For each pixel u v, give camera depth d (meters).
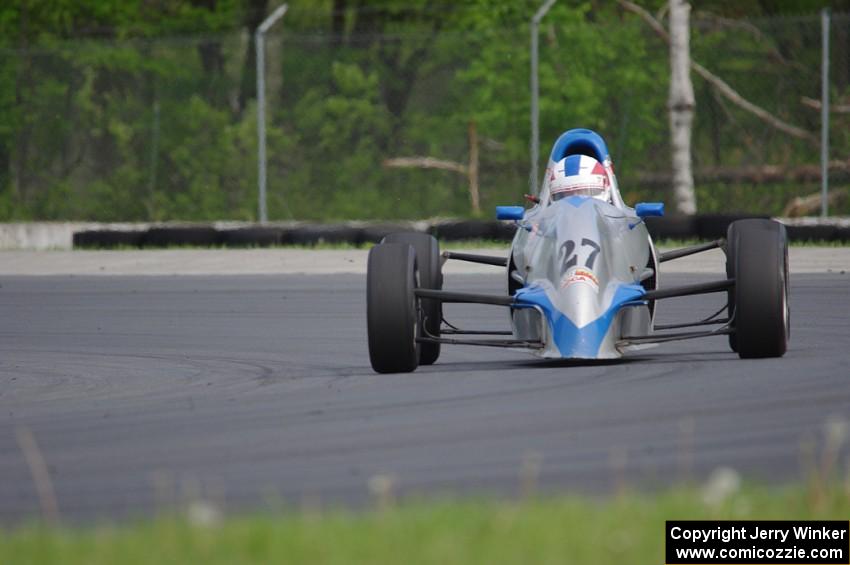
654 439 22.83
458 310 49.16
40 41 126.94
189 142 111.81
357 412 26.77
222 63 130.12
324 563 13.72
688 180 87.38
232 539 14.66
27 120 107.19
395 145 113.75
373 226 77.75
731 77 111.38
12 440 25.22
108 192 108.62
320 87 122.94
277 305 51.88
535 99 77.31
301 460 22.16
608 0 123.25
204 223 89.44
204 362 36.84
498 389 29.03
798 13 118.81
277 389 30.72
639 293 30.98
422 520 15.38
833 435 19.09
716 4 123.00
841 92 114.31
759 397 26.66
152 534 15.04
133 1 129.50
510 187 105.75
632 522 15.23
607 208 33.28
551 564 13.59
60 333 45.22
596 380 29.75
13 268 71.06
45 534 15.63
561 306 30.36
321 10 146.75
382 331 31.83
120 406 29.17
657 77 106.19
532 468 20.80
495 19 108.75
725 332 31.48
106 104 116.31
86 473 21.81
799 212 101.25
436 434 24.00
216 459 22.50
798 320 42.56
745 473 19.81
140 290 59.09
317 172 111.75
